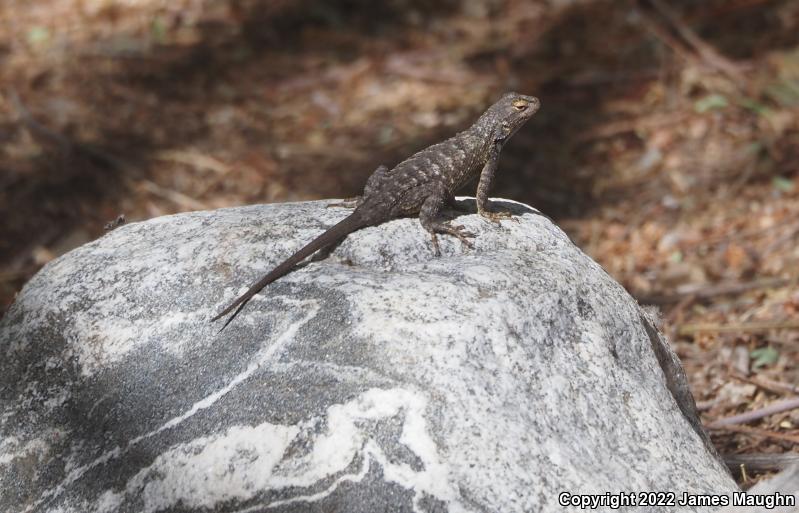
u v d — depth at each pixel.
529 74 20.39
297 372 6.45
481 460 5.95
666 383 7.43
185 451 6.39
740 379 11.74
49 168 17.20
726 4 21.84
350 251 7.46
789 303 13.08
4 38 21.56
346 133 18.64
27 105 19.09
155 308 7.12
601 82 19.91
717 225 15.48
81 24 22.12
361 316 6.60
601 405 6.62
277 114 19.27
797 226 14.98
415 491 5.86
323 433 6.16
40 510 6.60
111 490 6.48
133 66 20.67
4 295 14.09
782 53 19.72
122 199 16.50
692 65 19.80
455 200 8.61
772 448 10.36
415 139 18.20
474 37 22.00
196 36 21.98
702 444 7.13
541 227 8.14
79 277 7.50
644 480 6.34
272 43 21.86
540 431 6.20
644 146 17.81
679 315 13.38
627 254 15.09
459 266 7.18
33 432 6.91
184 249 7.49
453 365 6.28
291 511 5.99
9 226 15.77
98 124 18.62
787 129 17.52
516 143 18.39
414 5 23.42
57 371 7.09
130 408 6.71
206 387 6.61
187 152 17.88
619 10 22.47
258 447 6.24
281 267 7.01
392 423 6.09
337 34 22.20
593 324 7.11
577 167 17.55
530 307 6.81
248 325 6.80
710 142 17.58
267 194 16.75
